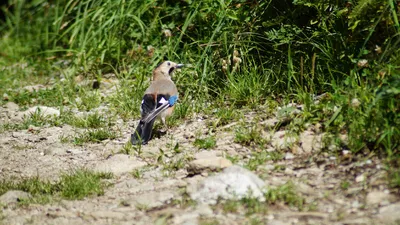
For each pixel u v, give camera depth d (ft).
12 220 30.01
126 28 56.18
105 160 37.37
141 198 30.94
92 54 56.24
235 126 39.27
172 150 37.50
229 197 29.48
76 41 60.54
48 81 56.95
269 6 45.32
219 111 41.50
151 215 29.12
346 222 26.43
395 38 38.45
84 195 32.37
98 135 41.27
